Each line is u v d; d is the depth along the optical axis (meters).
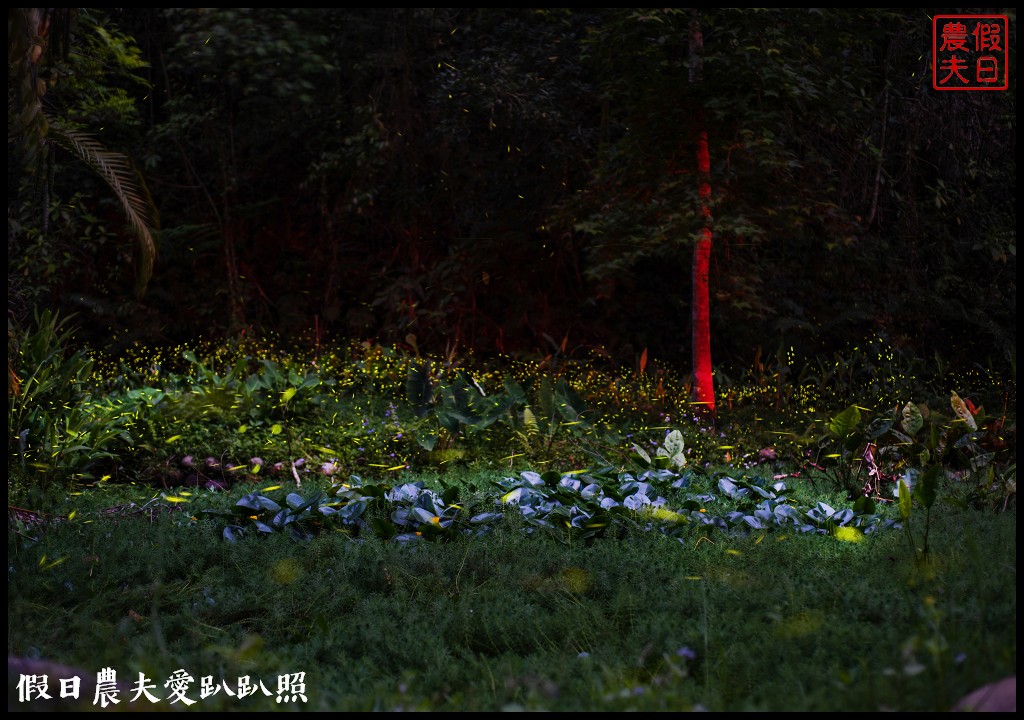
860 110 10.09
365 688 2.95
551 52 11.34
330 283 13.70
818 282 12.61
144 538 4.90
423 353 13.20
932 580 3.62
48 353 7.66
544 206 12.41
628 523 4.95
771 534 4.84
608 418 9.40
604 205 9.77
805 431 8.81
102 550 4.63
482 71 10.98
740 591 3.70
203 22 10.38
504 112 11.70
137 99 13.11
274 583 4.11
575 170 12.46
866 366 11.28
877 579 3.77
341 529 4.91
